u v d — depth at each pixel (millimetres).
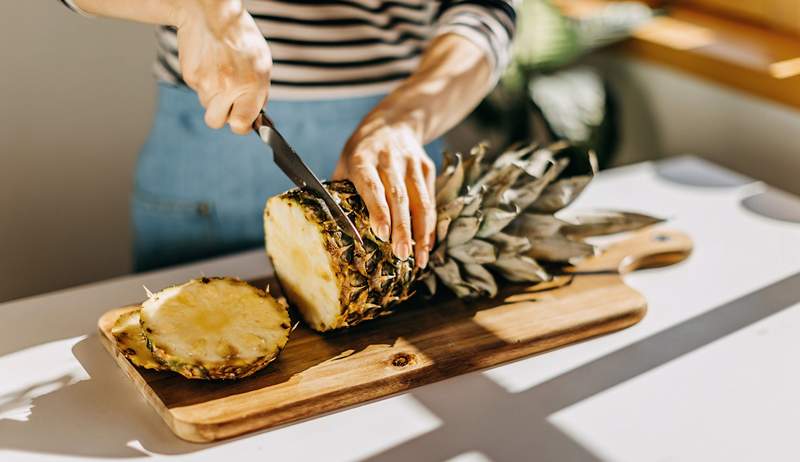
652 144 2041
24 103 1475
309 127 1195
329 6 1136
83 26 1485
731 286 1082
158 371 848
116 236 1653
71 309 1004
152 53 1575
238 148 1210
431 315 970
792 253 1174
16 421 804
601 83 2086
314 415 823
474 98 1152
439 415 828
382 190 918
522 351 921
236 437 791
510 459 768
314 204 897
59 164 1544
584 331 953
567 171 1994
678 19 2076
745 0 1987
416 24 1232
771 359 925
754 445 791
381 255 899
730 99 1796
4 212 1514
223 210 1240
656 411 836
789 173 1699
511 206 955
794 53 1770
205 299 881
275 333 858
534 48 1997
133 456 765
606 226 1049
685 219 1268
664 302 1040
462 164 966
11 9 1409
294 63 1148
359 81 1191
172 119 1202
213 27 875
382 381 847
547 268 1083
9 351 915
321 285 896
